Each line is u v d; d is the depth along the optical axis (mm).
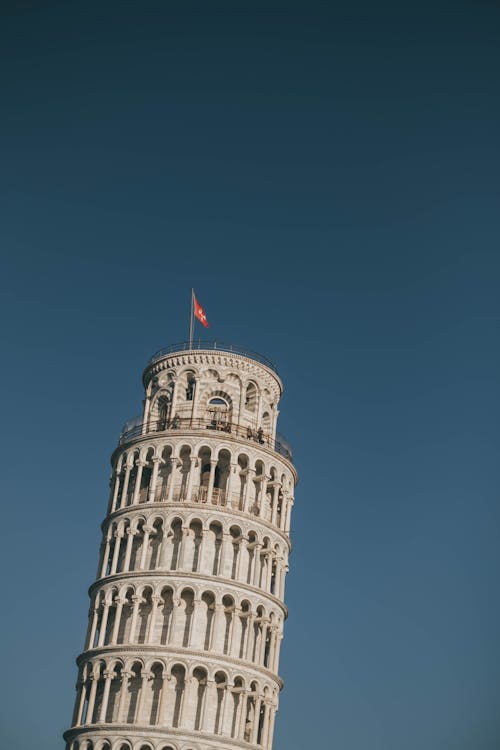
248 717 96625
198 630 96250
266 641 102000
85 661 97688
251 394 112625
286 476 109625
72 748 93250
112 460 111438
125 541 103188
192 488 102875
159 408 112500
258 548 102062
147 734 90250
